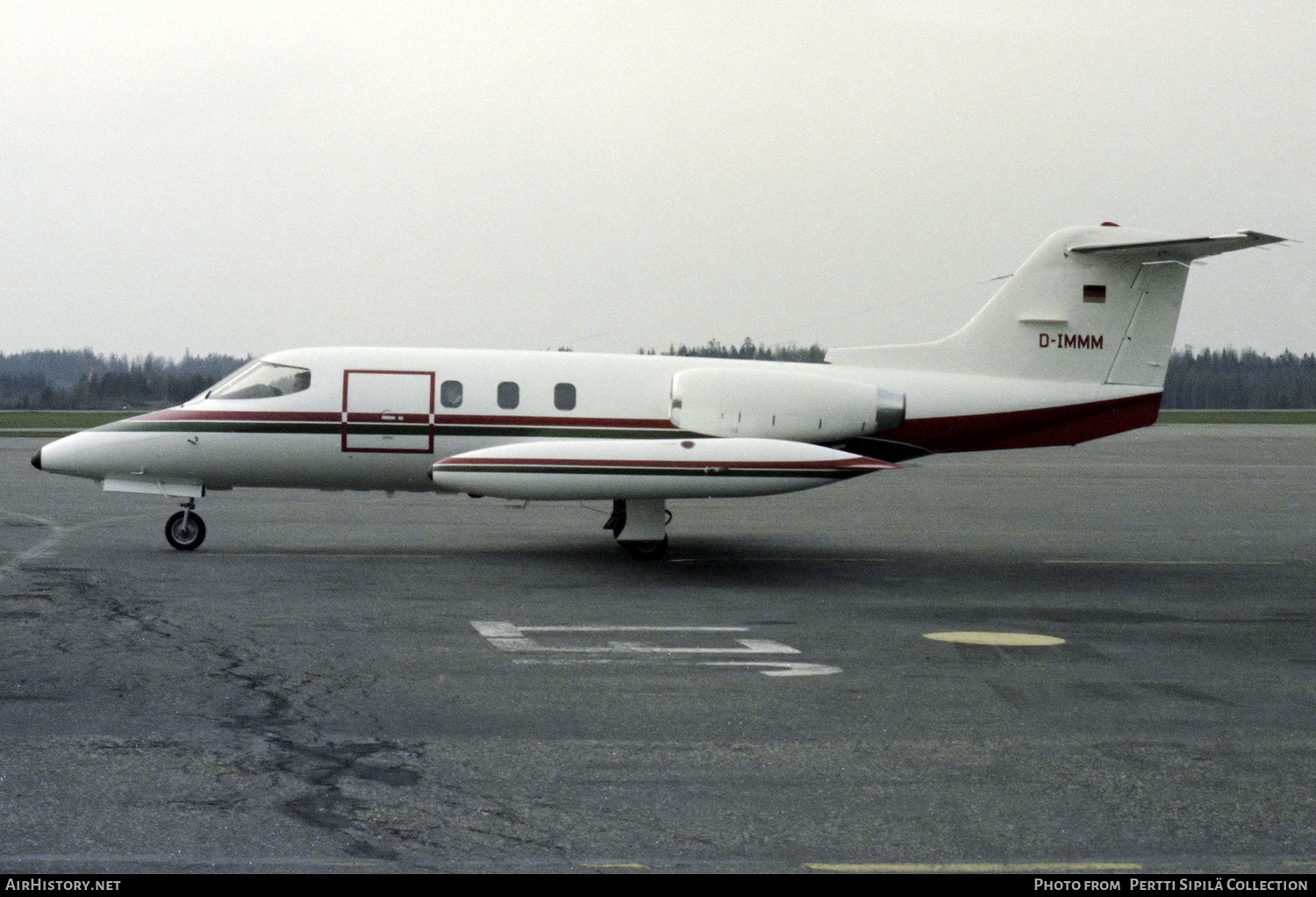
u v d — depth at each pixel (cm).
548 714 884
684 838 645
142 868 591
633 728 855
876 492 3091
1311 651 1165
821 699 948
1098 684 1016
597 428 1764
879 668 1064
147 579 1473
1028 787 738
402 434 1745
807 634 1219
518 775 744
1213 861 624
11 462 3597
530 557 1759
